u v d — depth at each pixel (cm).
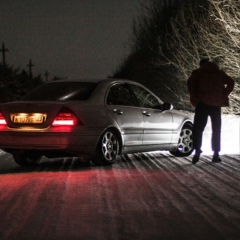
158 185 839
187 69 2228
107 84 1107
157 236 557
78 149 1007
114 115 1070
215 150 1095
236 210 671
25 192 791
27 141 1002
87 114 1018
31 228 591
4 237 556
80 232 573
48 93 1095
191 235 561
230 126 1755
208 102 1079
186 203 710
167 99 3062
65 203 713
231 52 1917
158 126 1168
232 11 1858
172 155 1248
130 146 1106
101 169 1017
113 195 763
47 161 1167
